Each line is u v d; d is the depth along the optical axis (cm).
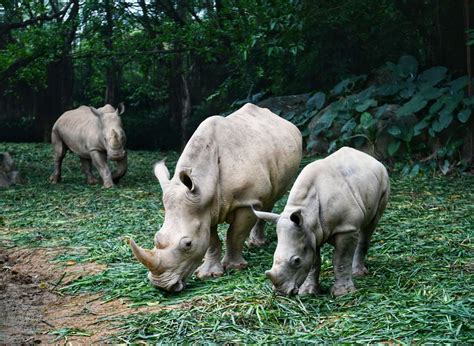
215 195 685
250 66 1905
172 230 649
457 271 674
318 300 601
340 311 577
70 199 1215
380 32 1717
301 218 571
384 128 1474
